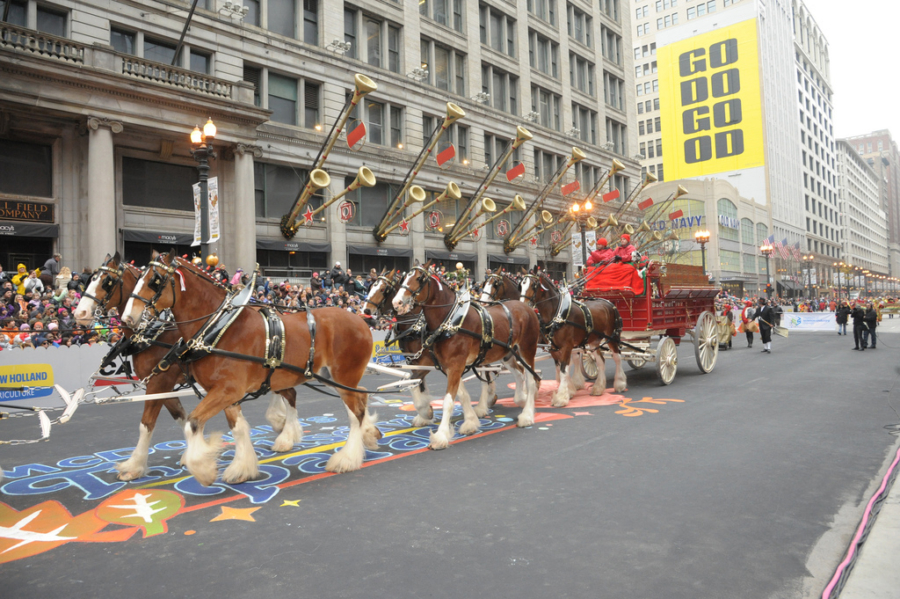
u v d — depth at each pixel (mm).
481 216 32812
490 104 34438
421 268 7641
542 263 36562
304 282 22750
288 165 23719
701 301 14844
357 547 4363
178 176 20484
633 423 8625
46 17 18266
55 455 7277
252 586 3770
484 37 34875
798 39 102875
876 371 14414
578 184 30859
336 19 26016
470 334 7770
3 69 15602
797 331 33844
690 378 13516
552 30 39812
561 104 40375
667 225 46625
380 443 7699
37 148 17781
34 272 13805
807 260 88875
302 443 7785
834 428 8125
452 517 4957
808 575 3854
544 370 16438
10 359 10578
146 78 18297
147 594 3691
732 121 81000
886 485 5461
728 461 6535
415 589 3701
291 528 4754
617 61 47625
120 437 8367
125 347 6344
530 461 6684
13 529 4785
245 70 23062
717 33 82125
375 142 27766
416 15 29938
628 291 11805
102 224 17359
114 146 18828
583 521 4820
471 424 8211
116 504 5363
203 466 5445
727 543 4363
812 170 106375
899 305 63688
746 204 71250
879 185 182875
